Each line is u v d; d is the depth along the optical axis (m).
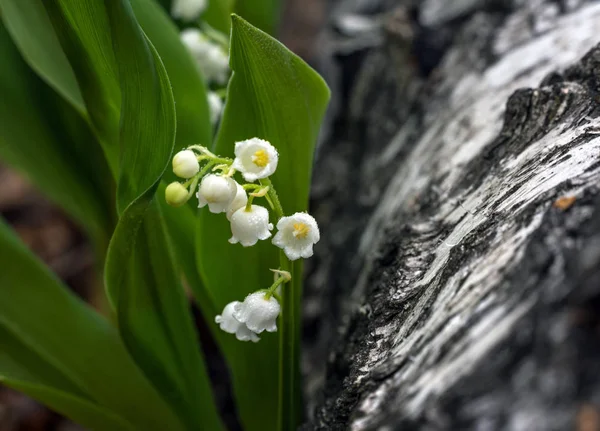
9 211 0.58
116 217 0.35
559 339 0.38
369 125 0.42
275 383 0.30
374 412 0.27
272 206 0.26
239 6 0.36
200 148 0.25
